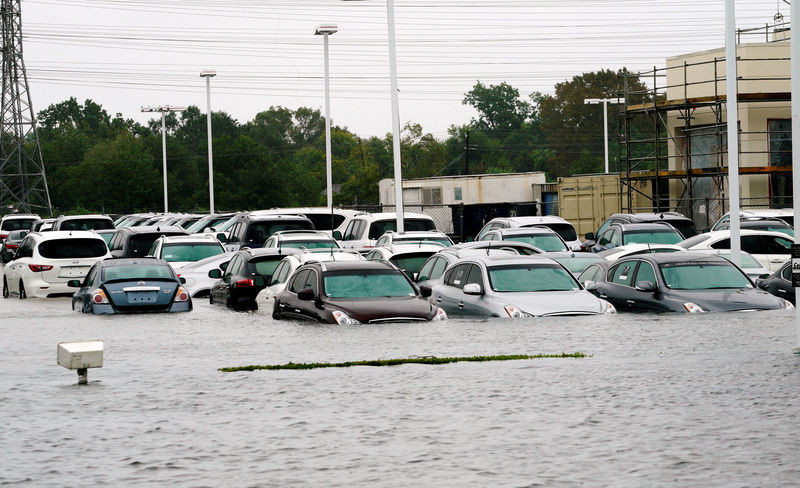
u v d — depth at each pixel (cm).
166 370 2491
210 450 1565
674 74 8338
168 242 5862
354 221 6712
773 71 7662
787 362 2364
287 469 1434
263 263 4672
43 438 1677
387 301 3428
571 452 1497
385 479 1366
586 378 2198
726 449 1494
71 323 3859
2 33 15662
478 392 2053
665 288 3528
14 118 15750
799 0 2664
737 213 4347
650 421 1711
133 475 1416
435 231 6206
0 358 2836
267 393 2103
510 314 3391
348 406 1933
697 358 2459
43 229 8800
